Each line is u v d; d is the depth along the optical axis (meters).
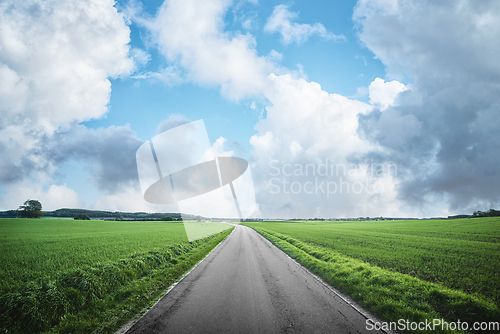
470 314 5.68
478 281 9.84
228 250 17.28
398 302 6.26
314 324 4.99
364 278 8.45
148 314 5.51
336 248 19.27
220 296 6.79
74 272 7.59
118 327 4.91
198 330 4.68
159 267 11.01
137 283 8.28
